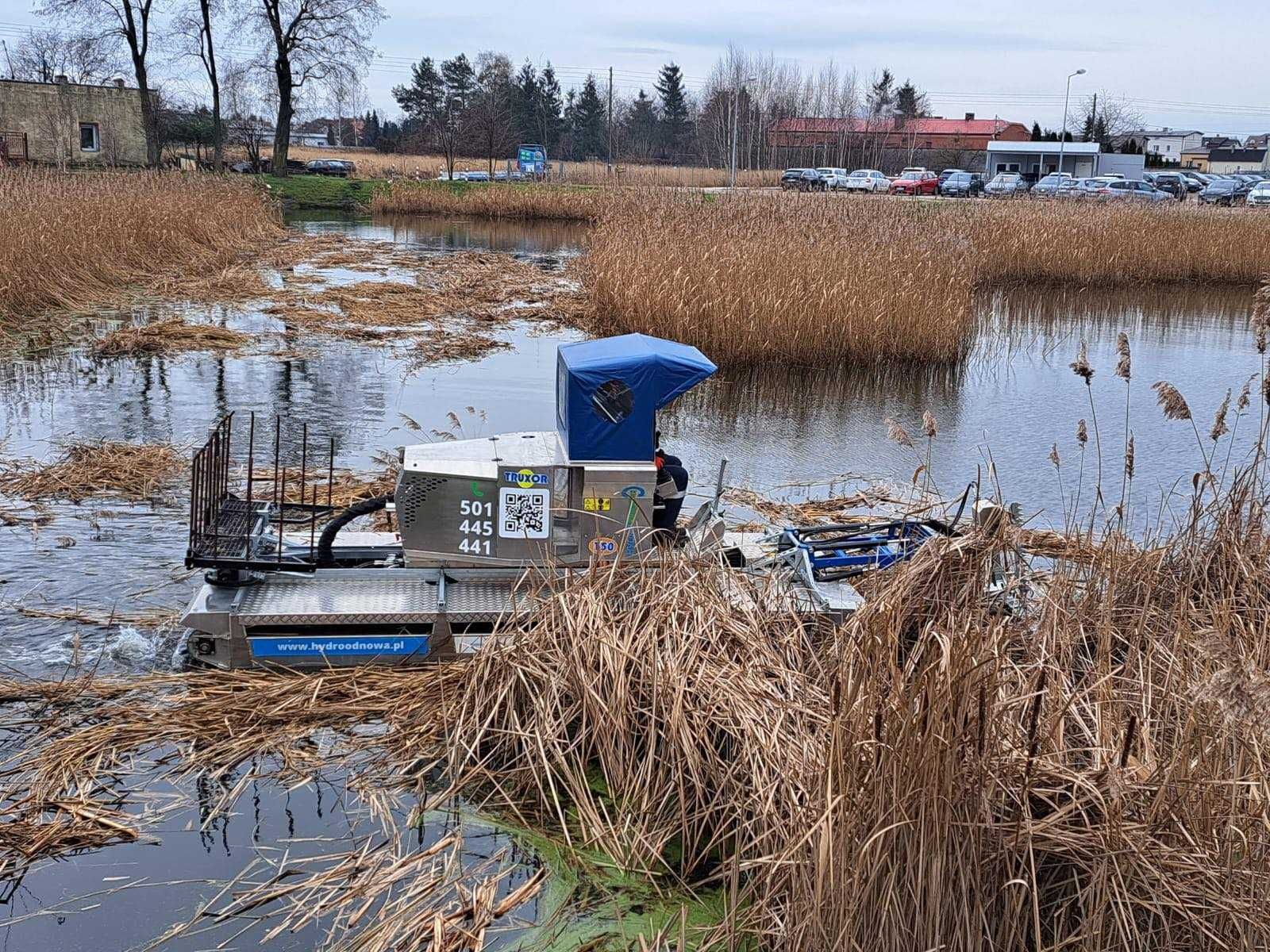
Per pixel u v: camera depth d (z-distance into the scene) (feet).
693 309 58.18
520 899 16.15
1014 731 14.92
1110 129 312.50
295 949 14.96
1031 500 36.45
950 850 13.29
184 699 21.13
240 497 32.68
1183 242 101.60
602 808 18.02
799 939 13.60
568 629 20.18
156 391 47.32
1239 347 69.26
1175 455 42.68
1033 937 14.05
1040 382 57.11
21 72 251.80
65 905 15.80
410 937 15.10
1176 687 16.12
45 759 19.07
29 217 67.77
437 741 20.03
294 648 22.21
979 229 100.94
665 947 15.16
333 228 138.10
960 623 15.52
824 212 104.58
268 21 178.19
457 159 252.42
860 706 14.11
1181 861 13.70
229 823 17.78
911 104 344.28
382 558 24.76
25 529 29.89
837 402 51.24
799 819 14.84
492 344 61.72
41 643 23.22
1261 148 435.94
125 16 171.32
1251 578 21.88
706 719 18.15
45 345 55.31
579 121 368.68
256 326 63.82
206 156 217.36
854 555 24.77
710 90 285.43
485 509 23.25
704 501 34.47
